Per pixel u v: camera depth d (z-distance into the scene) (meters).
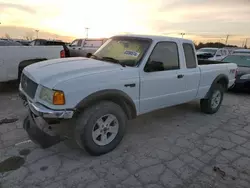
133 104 3.40
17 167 2.81
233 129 4.39
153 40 3.63
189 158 3.22
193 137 3.93
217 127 4.45
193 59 4.41
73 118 2.98
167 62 3.85
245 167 3.06
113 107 3.13
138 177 2.73
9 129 3.86
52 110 2.69
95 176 2.71
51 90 2.69
